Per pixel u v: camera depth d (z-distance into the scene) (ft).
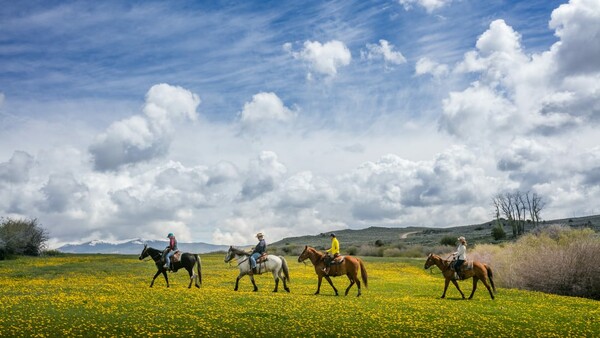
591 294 120.26
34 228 233.55
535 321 71.61
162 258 102.73
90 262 176.76
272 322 65.16
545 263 124.57
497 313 78.07
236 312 71.15
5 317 62.13
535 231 201.16
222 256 245.86
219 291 96.94
